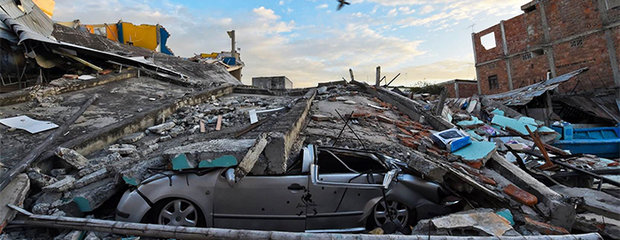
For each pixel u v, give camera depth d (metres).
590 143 11.05
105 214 3.90
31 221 3.27
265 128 6.38
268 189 3.73
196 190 3.61
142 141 6.69
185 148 4.08
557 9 18.86
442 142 6.38
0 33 10.60
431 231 3.36
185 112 9.43
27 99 8.48
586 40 17.44
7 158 4.78
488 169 5.61
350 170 4.14
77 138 5.72
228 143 4.26
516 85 22.00
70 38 15.88
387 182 3.83
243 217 3.70
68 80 10.35
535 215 3.94
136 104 9.55
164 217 3.56
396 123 9.26
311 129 7.58
